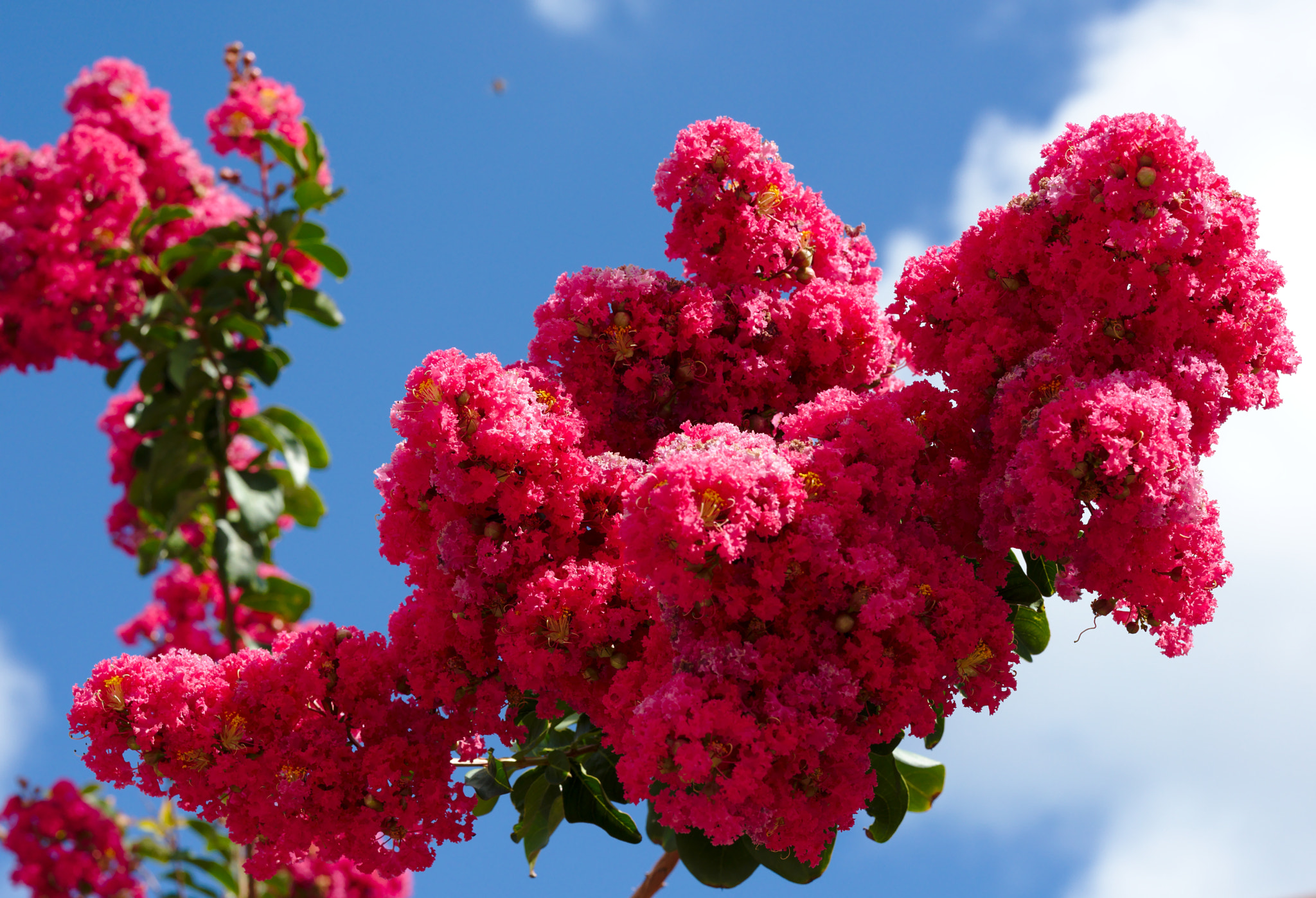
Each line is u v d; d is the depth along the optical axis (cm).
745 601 361
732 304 473
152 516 577
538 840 462
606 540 412
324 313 530
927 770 549
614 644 397
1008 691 385
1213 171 391
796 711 355
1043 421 367
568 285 465
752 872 412
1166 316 387
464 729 438
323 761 411
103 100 528
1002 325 411
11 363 515
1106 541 371
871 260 519
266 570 636
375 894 684
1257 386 402
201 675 425
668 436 410
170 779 423
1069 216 397
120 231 504
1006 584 440
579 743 459
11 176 494
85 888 635
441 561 415
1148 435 357
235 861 660
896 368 501
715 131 478
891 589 367
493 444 392
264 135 512
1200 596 379
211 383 518
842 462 392
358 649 430
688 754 338
